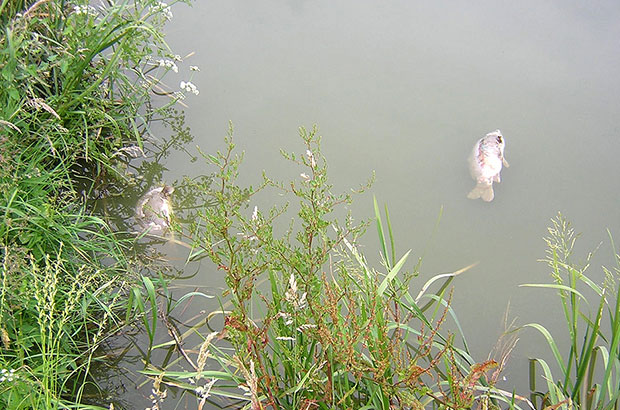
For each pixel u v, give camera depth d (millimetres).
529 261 4941
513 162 5402
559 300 4781
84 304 4344
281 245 4066
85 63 4906
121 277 4711
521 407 4348
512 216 5160
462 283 4836
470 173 5305
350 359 3793
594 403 4324
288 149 5465
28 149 4824
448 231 5070
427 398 4285
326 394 4027
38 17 4969
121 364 4469
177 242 5016
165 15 5434
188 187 5289
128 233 5043
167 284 4809
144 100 5664
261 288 4777
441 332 4617
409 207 5180
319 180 4004
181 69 5895
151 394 4371
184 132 5551
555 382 4441
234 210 4055
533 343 4590
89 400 4324
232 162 4121
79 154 5223
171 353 4535
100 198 5215
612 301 4762
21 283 4152
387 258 4469
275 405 3961
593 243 5008
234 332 3971
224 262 4879
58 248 4535
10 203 4297
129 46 5316
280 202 5180
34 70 4645
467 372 4289
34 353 4227
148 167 5383
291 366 4168
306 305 4070
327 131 5566
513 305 4750
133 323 4621
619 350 4219
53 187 4754
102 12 5754
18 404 3842
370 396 4102
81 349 4457
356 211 5129
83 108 5129
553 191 5270
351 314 3854
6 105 4711
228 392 4348
